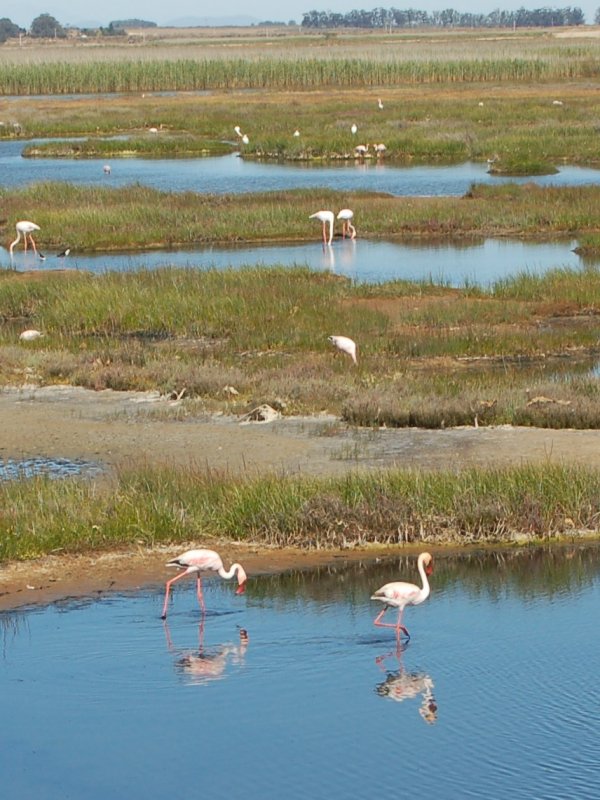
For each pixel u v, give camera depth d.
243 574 12.97
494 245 38.59
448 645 12.06
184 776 9.75
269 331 26.64
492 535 15.27
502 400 20.55
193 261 36.34
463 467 17.03
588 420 19.62
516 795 9.39
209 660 11.56
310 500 15.41
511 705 10.66
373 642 12.11
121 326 27.98
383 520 15.20
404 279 31.94
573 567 14.32
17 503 15.60
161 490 16.02
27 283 31.25
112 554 14.57
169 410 21.30
